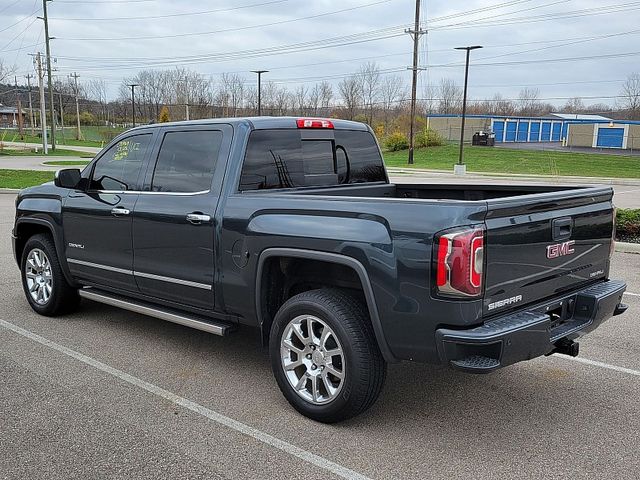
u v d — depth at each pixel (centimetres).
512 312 357
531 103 10044
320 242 375
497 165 3956
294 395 398
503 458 346
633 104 8194
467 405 418
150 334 564
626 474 329
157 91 8712
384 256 348
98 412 402
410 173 3328
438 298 331
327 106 7888
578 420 395
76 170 554
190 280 460
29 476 325
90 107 10812
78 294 608
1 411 402
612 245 447
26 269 628
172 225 465
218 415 399
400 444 362
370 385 367
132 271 507
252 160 447
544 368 489
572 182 2773
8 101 11538
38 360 495
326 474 329
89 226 540
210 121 468
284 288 429
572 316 407
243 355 512
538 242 365
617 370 484
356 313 370
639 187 2556
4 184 2180
